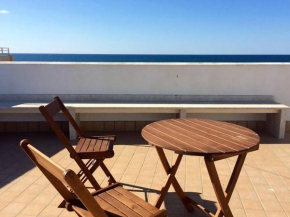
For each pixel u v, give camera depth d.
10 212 2.75
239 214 2.72
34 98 5.53
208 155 2.01
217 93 5.57
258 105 5.10
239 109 4.96
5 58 14.69
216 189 2.22
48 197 3.04
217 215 2.37
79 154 2.81
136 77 5.53
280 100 5.57
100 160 2.95
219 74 5.50
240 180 3.45
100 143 3.13
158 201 2.55
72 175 1.50
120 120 5.52
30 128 5.52
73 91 5.56
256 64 5.45
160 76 5.52
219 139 2.34
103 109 4.96
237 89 5.55
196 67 5.47
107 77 5.52
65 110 3.35
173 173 2.60
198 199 3.01
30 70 5.48
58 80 5.52
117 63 5.52
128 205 2.03
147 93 5.58
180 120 3.04
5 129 5.51
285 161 4.05
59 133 2.72
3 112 4.88
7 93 5.55
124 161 4.07
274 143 4.83
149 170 3.76
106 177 3.54
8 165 3.94
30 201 2.96
